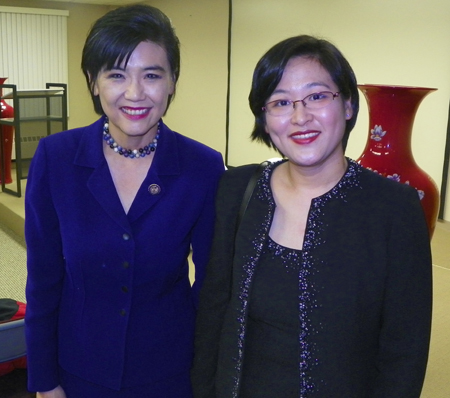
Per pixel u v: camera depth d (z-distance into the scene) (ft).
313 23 20.27
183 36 28.37
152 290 3.98
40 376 4.14
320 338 3.33
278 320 3.44
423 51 16.31
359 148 18.45
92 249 3.82
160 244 3.88
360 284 3.30
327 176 3.54
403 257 3.29
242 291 3.56
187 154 4.09
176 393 4.22
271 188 3.72
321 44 3.46
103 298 3.96
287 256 3.46
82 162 3.89
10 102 25.30
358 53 18.58
